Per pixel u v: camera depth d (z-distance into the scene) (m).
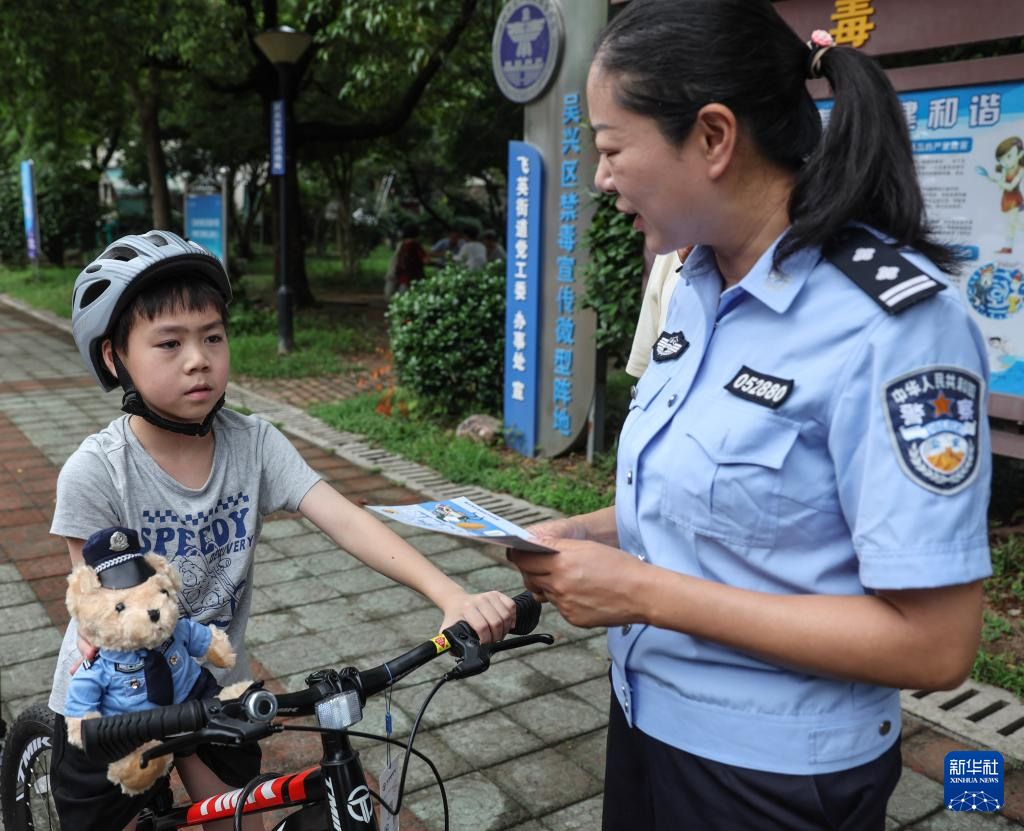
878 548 1.03
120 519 1.64
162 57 12.55
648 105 1.12
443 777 2.73
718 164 1.13
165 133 22.81
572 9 5.58
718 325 1.23
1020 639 3.53
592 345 5.80
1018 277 4.00
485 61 13.02
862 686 1.19
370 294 19.38
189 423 1.63
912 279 1.06
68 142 16.84
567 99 5.68
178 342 1.59
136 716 1.26
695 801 1.26
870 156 1.09
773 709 1.19
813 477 1.11
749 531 1.14
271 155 10.36
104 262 1.60
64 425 7.20
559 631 3.72
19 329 13.12
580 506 5.24
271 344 11.01
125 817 1.62
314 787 1.48
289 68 10.24
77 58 10.85
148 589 1.45
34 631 3.64
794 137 1.15
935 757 2.81
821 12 4.39
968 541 1.01
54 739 1.67
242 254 27.56
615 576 1.16
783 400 1.11
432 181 25.11
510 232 6.11
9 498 5.33
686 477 1.19
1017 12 3.78
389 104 15.12
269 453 1.80
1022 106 3.89
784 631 1.09
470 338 6.79
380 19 7.75
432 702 3.15
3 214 22.91
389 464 6.18
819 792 1.18
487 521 1.34
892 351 1.04
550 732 2.98
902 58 5.23
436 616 3.84
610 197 5.36
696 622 1.13
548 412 6.11
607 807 1.54
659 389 1.30
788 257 1.13
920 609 1.04
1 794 2.16
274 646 3.54
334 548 4.58
